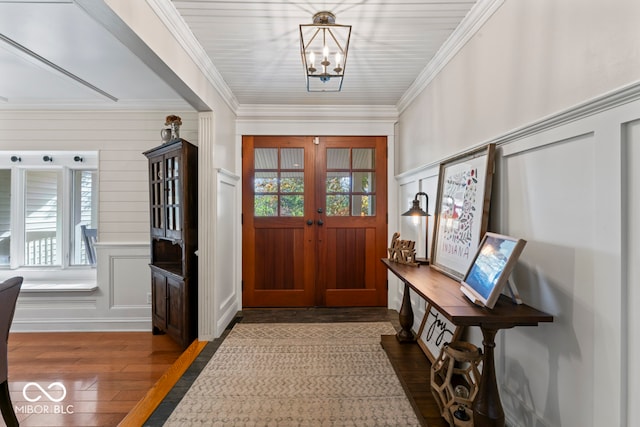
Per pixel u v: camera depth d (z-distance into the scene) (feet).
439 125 7.68
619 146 3.13
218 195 9.04
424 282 5.75
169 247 10.29
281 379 6.75
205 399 6.06
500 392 5.11
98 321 10.30
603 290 3.31
